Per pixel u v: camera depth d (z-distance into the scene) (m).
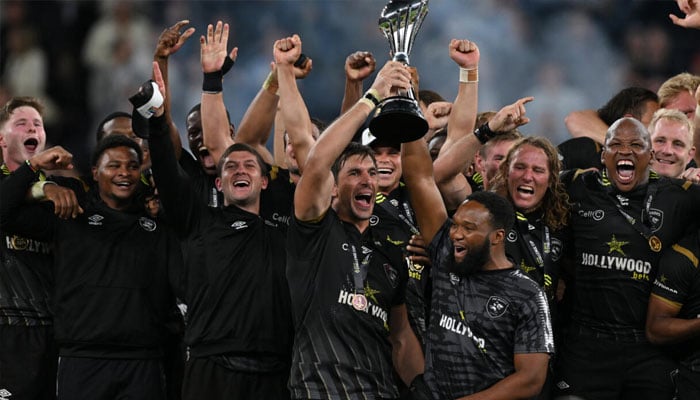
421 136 17.03
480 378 17.91
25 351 21.53
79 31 43.47
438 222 18.64
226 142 21.41
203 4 44.19
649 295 20.16
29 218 21.19
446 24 43.62
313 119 23.34
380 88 17.77
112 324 21.19
